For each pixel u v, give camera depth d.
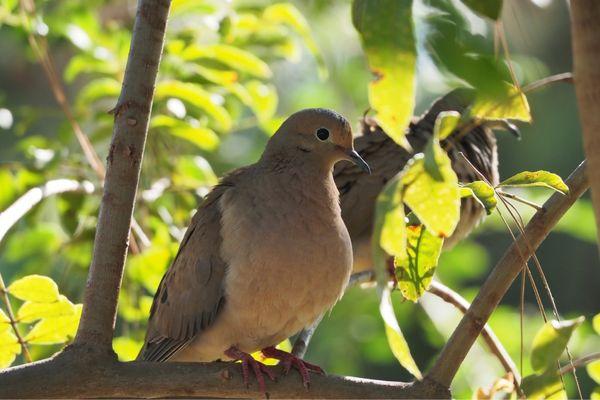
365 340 13.98
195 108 10.98
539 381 5.24
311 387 6.98
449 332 13.02
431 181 4.66
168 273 8.50
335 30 16.27
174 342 8.24
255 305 7.72
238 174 8.41
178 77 10.62
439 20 4.30
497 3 4.25
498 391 6.89
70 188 9.44
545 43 16.23
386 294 4.68
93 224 10.79
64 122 11.02
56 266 12.41
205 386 6.65
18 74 16.34
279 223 7.72
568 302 18.25
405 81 4.29
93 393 6.35
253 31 11.23
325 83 16.58
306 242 7.70
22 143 11.09
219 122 11.01
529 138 17.55
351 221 10.55
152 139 11.04
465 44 4.29
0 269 12.67
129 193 6.57
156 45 6.55
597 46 3.99
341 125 8.22
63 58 16.41
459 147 11.14
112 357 6.43
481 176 5.97
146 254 10.04
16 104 16.41
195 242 8.14
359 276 10.73
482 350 12.00
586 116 4.04
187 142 12.14
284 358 7.16
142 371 6.45
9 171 10.38
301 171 8.09
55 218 13.28
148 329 8.73
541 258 18.55
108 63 11.20
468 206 10.71
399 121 4.33
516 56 7.59
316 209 7.87
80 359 6.32
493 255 17.84
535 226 6.10
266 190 7.93
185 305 8.13
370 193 10.60
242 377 6.95
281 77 16.86
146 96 6.55
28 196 8.52
